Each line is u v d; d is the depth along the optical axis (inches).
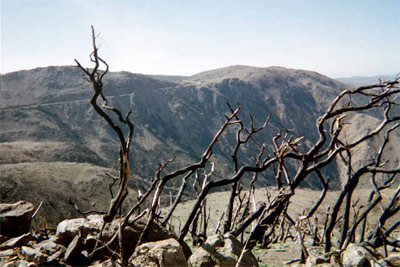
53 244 210.2
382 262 170.2
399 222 234.4
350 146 230.8
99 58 170.4
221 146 7062.0
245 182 4655.5
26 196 1993.1
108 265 176.4
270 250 351.6
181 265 167.9
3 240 232.1
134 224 219.5
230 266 173.9
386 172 229.8
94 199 2507.4
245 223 239.1
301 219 195.5
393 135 6688.0
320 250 259.6
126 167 182.5
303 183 5625.0
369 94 218.1
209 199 1731.1
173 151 6604.3
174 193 3425.2
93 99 171.2
